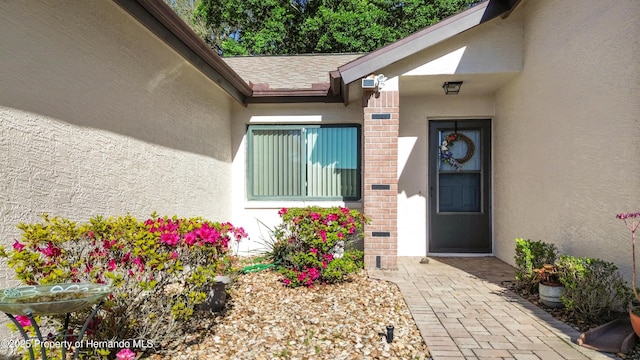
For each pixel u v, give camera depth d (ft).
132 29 14.70
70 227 9.46
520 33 19.61
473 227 25.18
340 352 10.90
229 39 59.11
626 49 12.26
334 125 25.61
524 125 19.63
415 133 24.81
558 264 14.08
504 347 11.01
